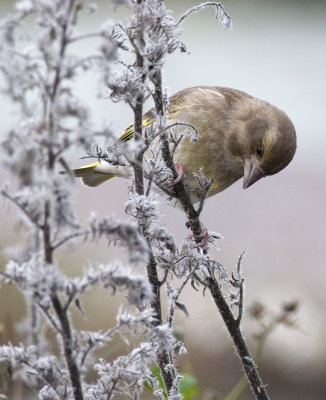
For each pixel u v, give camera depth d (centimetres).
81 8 375
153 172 577
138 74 507
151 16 501
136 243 388
